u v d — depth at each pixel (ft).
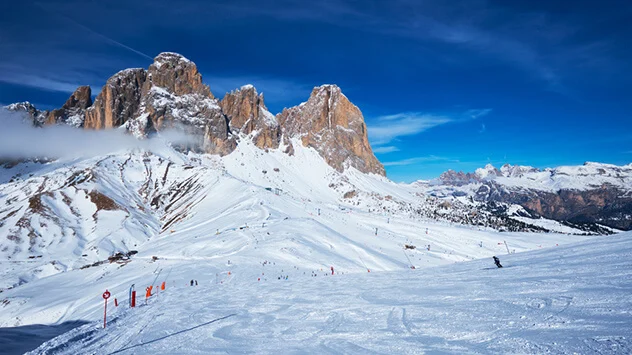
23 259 431.84
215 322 57.93
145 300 102.73
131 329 57.82
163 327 57.47
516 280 59.57
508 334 32.65
